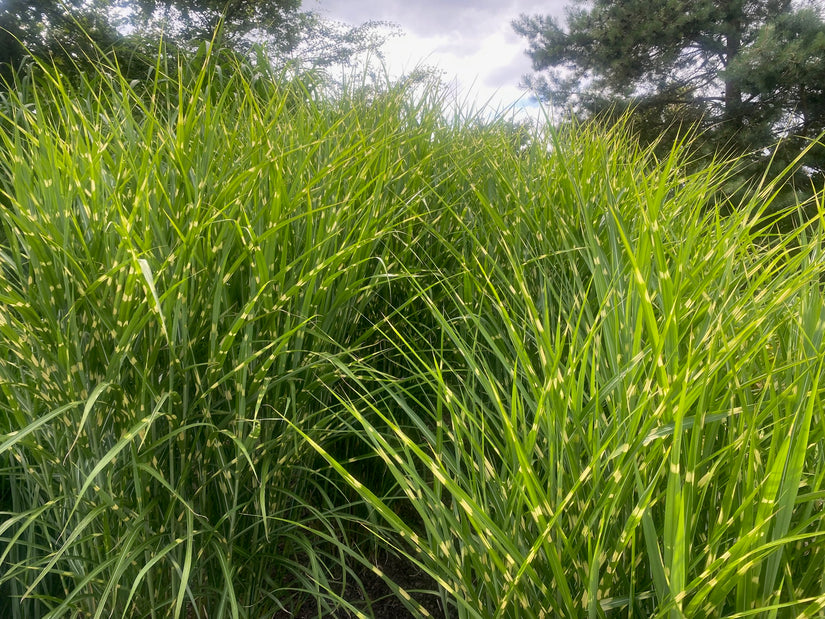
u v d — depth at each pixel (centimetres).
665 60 1214
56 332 95
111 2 893
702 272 121
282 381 118
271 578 130
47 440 113
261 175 132
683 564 63
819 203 101
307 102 203
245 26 1002
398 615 137
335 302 125
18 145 115
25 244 105
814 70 960
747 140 1030
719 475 88
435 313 113
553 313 141
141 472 107
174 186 121
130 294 93
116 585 101
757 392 103
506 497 92
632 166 179
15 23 764
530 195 182
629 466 75
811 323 98
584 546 84
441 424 100
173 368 104
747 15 1176
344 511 154
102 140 133
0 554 123
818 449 85
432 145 215
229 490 119
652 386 85
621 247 127
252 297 114
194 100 120
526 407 122
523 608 80
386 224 151
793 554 79
